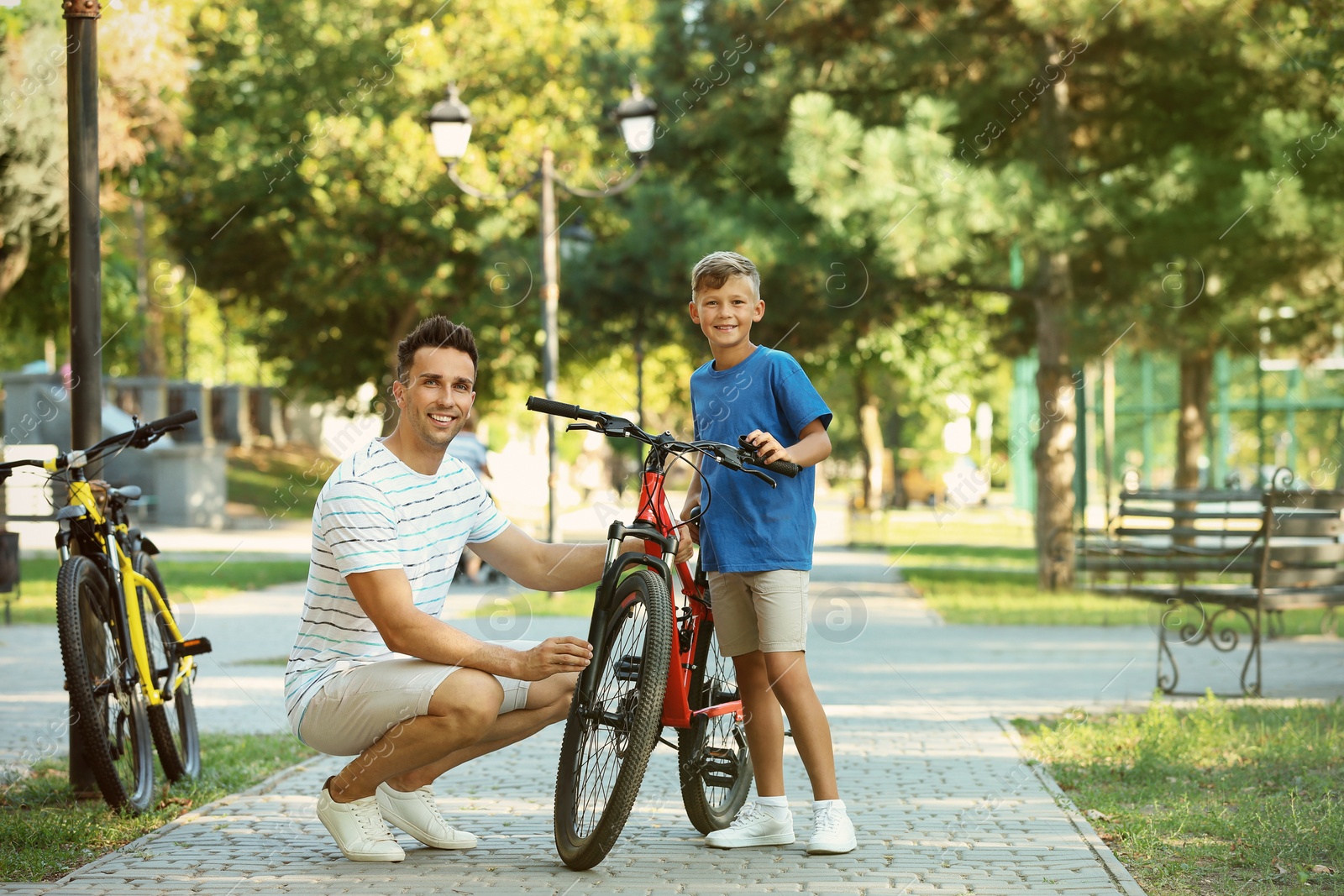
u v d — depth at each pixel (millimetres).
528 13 22078
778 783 3943
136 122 13312
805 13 13242
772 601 3848
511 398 26750
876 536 22375
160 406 25578
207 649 5020
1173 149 12195
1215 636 9773
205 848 3859
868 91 13508
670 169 15828
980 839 3953
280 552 19078
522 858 3742
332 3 22453
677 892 3363
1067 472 13758
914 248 11539
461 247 21469
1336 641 9375
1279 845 3756
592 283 15398
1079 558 13180
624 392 27828
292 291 23844
